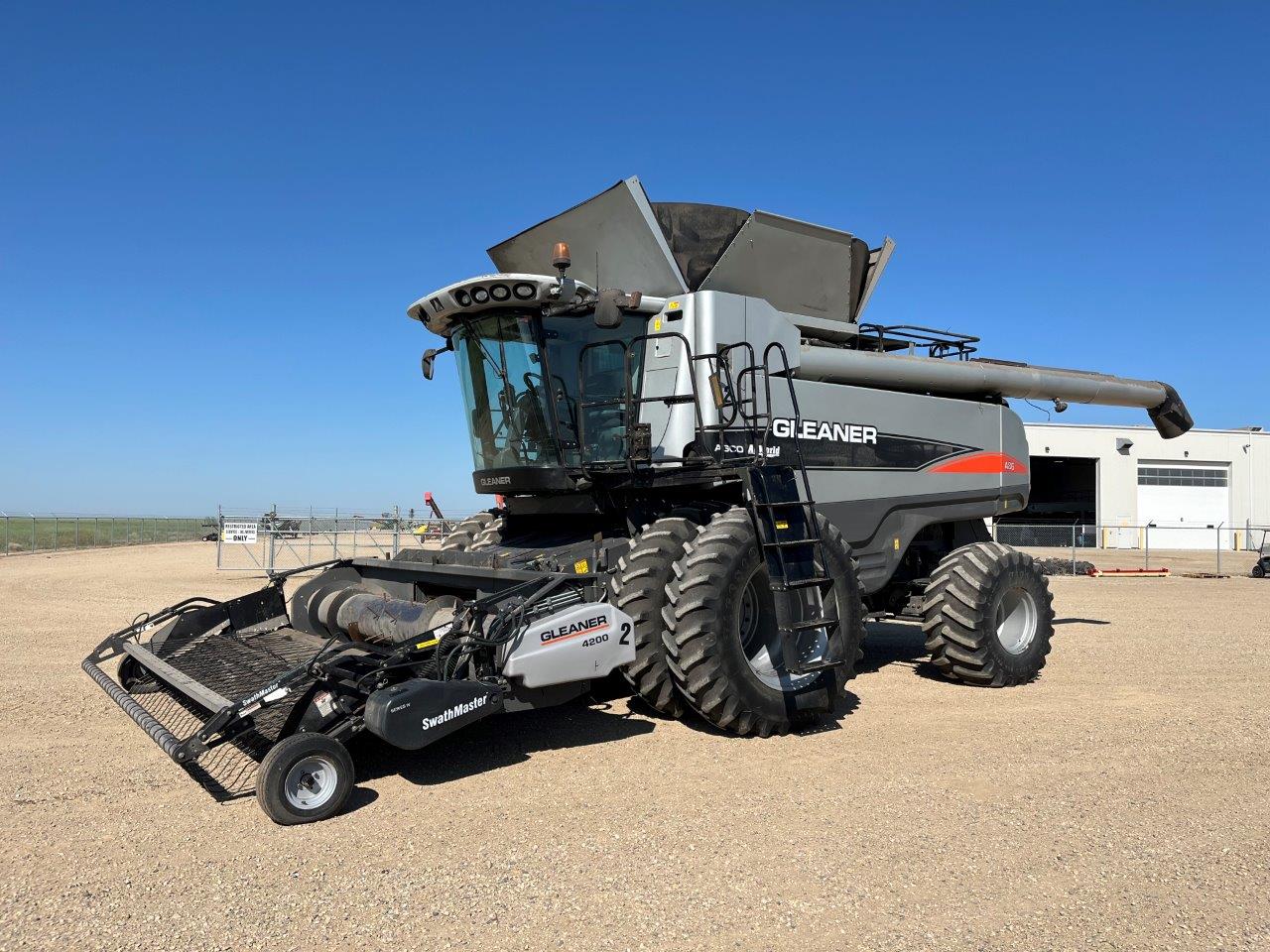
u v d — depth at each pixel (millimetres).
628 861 3957
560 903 3537
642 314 6945
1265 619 13438
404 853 4039
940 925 3379
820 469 7543
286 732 4730
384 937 3262
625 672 5957
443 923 3369
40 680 8000
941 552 9219
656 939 3256
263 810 4480
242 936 3266
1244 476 42625
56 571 21859
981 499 9109
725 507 6707
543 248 7719
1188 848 4168
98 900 3559
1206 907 3553
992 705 7199
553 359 6668
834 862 3955
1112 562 29203
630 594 5867
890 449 8164
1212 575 23672
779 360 7281
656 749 5758
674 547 6000
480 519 8672
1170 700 7406
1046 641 8320
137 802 4730
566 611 5355
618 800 4762
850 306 8531
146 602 14531
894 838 4246
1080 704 7234
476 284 6414
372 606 6309
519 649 5113
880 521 8062
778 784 5035
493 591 6195
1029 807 4699
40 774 5227
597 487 6820
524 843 4164
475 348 7062
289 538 23672
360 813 4566
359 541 27172
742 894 3625
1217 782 5172
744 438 6859
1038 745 5945
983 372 9062
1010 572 7984
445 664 4980
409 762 5473
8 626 11617
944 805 4711
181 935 3273
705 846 4129
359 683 4809
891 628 12430
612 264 7371
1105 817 4570
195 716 6238
